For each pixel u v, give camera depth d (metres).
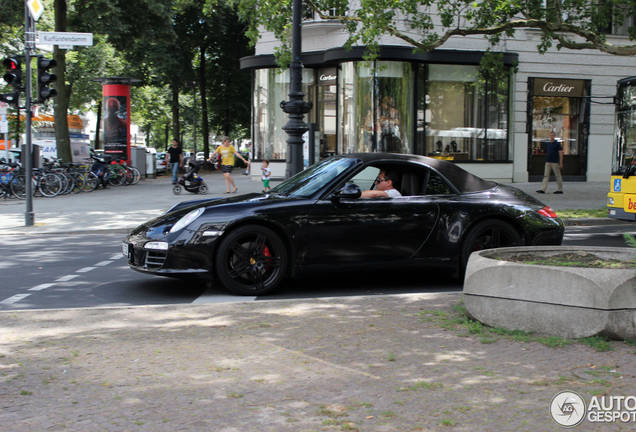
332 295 6.39
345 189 6.36
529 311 4.32
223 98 42.00
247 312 5.08
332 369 3.65
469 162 23.06
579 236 11.21
